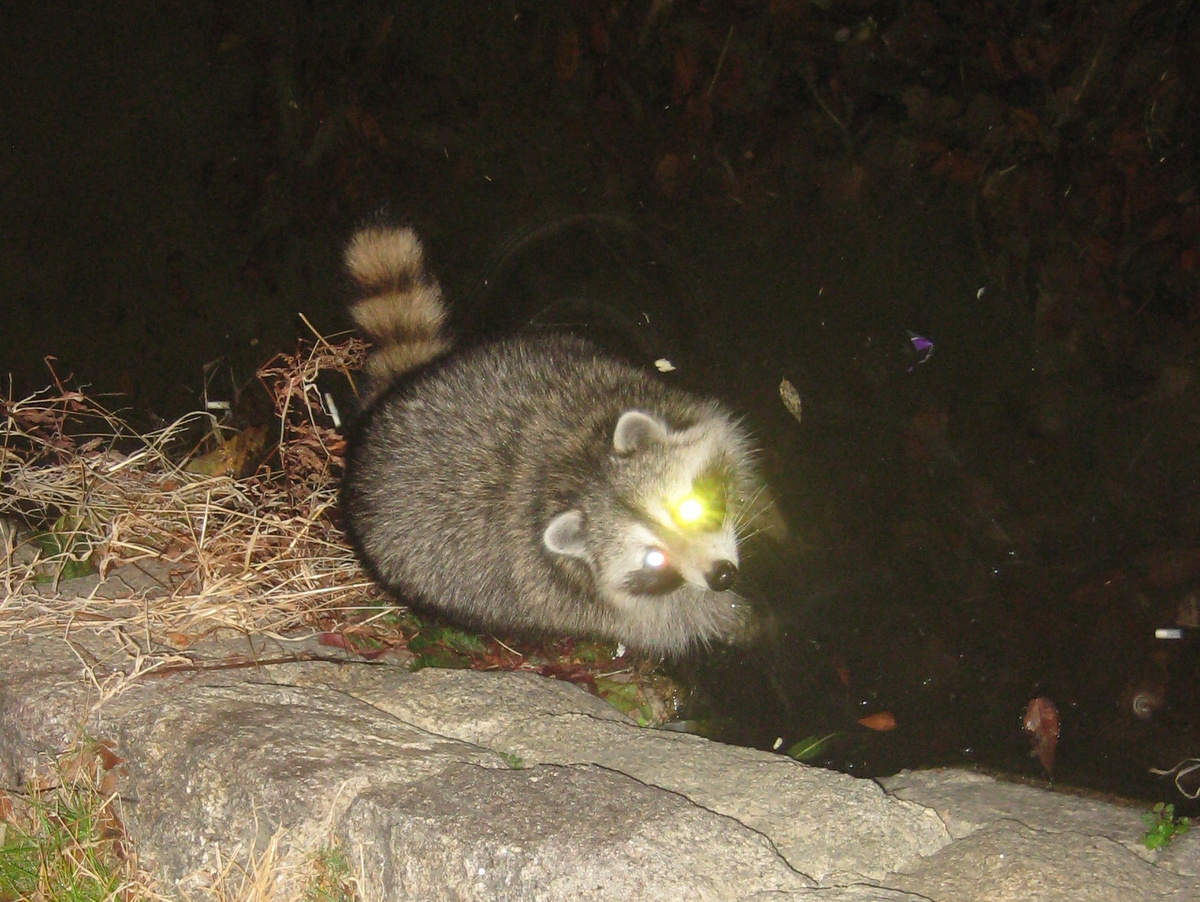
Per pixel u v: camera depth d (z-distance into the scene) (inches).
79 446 89.4
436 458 73.8
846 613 73.4
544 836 54.0
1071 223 86.8
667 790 56.5
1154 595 71.5
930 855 55.9
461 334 85.4
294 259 102.3
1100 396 79.9
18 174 111.7
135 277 105.0
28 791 61.0
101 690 61.9
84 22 117.0
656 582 72.3
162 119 112.0
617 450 71.2
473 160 101.4
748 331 86.4
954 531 76.0
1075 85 90.4
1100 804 58.9
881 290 86.7
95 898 59.0
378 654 71.1
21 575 72.2
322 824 56.6
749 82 97.5
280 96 109.3
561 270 92.8
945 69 94.0
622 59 101.5
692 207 93.9
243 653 67.1
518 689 63.4
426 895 54.7
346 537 75.8
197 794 58.4
